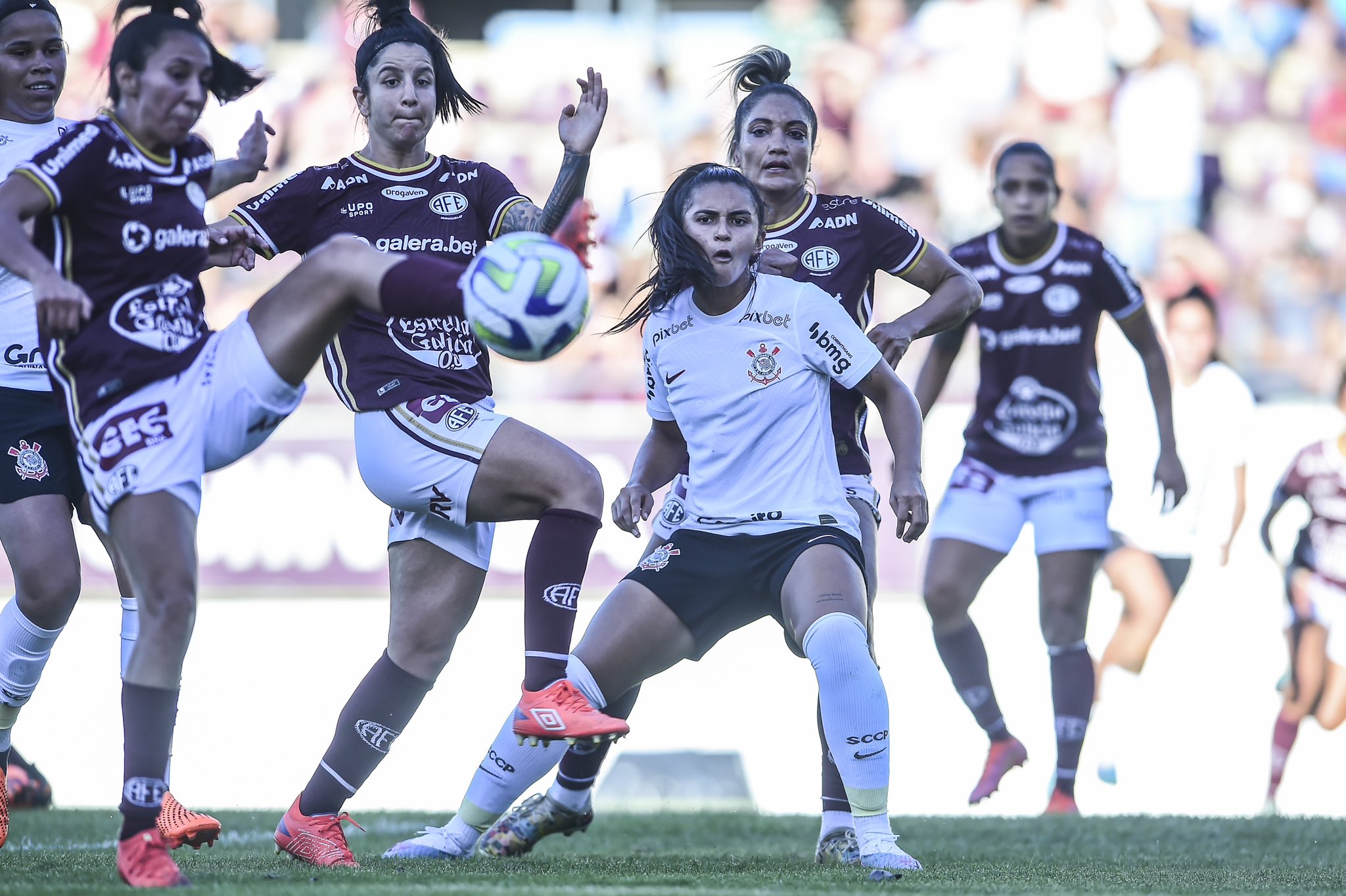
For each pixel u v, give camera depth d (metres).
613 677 13.55
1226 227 46.94
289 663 34.91
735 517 13.80
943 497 23.62
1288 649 30.45
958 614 23.02
